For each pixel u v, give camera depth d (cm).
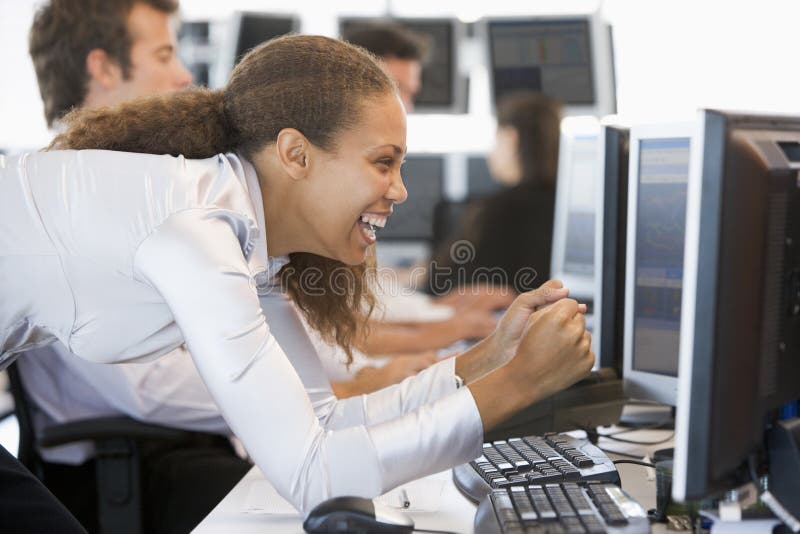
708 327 85
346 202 118
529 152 340
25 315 119
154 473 177
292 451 100
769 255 90
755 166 87
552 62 377
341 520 94
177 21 238
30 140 445
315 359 140
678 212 135
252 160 118
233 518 113
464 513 114
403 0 480
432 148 423
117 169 112
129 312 114
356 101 115
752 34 440
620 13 443
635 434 156
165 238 104
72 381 179
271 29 406
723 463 87
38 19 227
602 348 151
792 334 95
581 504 100
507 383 109
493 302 279
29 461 177
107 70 226
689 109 446
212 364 99
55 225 112
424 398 133
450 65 397
